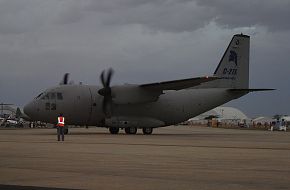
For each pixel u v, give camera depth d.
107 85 40.97
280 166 14.03
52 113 39.75
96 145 23.73
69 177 11.16
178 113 44.47
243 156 17.73
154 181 10.59
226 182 10.52
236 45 46.97
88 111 40.91
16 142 25.98
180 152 19.52
